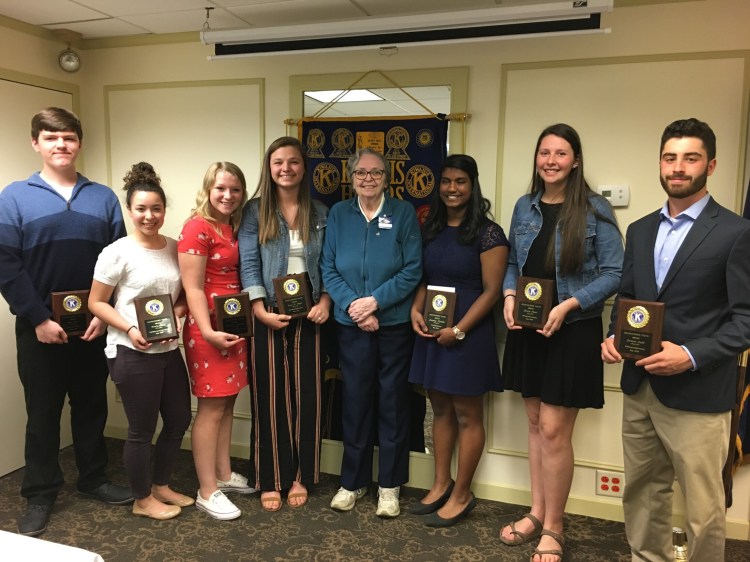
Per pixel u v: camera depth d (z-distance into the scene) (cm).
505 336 273
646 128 248
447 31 247
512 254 242
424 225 261
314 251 260
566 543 245
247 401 323
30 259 245
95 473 276
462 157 241
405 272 251
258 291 253
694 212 175
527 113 263
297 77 296
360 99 292
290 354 264
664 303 174
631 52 247
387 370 260
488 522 260
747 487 248
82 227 253
